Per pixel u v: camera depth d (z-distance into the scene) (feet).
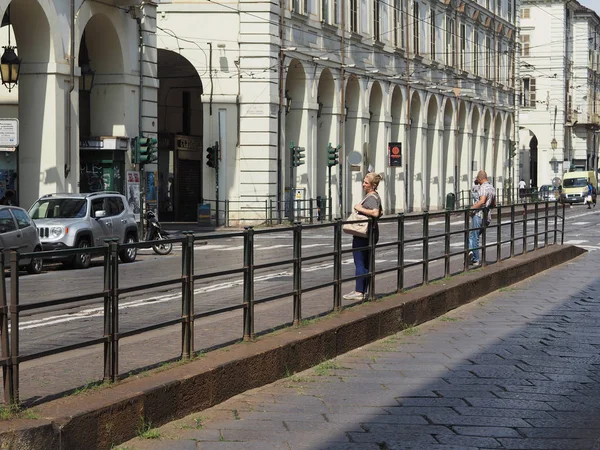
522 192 293.43
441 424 30.96
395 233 53.83
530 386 36.73
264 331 39.58
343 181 181.78
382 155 194.70
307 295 43.39
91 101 120.57
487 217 71.15
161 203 175.01
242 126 154.51
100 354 29.19
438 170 226.38
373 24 188.14
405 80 203.92
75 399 27.14
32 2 102.73
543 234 90.99
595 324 52.06
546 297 63.98
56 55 105.91
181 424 29.94
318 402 33.68
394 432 29.91
